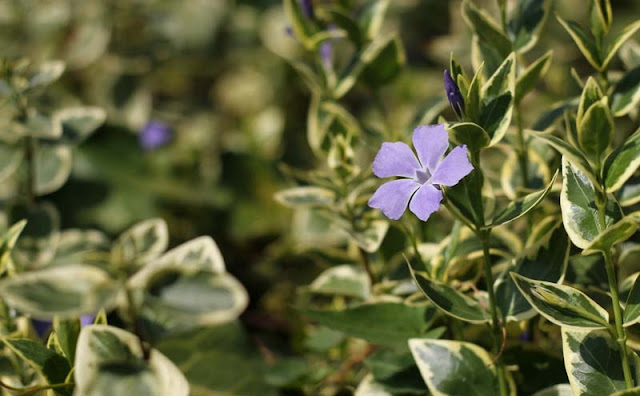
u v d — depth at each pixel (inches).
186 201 39.3
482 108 21.7
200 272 22.3
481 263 24.5
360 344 27.7
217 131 44.5
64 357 23.2
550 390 22.8
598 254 24.1
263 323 33.3
